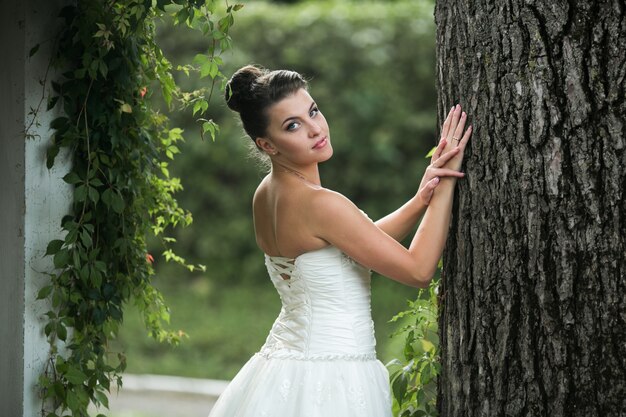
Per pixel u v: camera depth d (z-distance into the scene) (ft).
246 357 43.24
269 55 50.75
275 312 47.47
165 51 50.31
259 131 16.43
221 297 49.52
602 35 13.56
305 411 15.92
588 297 13.74
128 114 18.99
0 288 17.83
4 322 17.81
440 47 15.74
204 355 43.65
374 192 51.08
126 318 47.14
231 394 17.13
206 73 16.60
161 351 44.24
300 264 16.44
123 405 36.29
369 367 16.39
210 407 36.32
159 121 20.15
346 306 16.42
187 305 48.52
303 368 16.25
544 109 13.93
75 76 17.81
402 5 51.31
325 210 15.89
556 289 13.97
